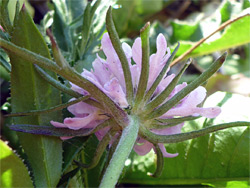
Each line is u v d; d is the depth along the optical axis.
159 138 0.05
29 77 0.05
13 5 0.06
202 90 0.05
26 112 0.05
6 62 0.06
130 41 0.10
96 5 0.07
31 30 0.05
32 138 0.05
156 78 0.05
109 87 0.05
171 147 0.08
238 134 0.07
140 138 0.05
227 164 0.07
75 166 0.06
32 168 0.05
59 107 0.05
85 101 0.05
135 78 0.05
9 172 0.05
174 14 0.15
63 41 0.08
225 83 0.12
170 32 0.14
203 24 0.12
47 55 0.05
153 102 0.05
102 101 0.05
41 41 0.05
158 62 0.05
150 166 0.08
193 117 0.05
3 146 0.05
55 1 0.08
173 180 0.08
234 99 0.08
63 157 0.06
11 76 0.05
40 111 0.05
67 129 0.05
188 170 0.08
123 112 0.05
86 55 0.07
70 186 0.06
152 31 0.12
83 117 0.05
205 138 0.07
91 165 0.05
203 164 0.08
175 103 0.05
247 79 0.12
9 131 0.08
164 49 0.05
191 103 0.05
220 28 0.08
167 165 0.08
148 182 0.08
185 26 0.12
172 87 0.05
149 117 0.05
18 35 0.05
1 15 0.05
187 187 0.08
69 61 0.07
